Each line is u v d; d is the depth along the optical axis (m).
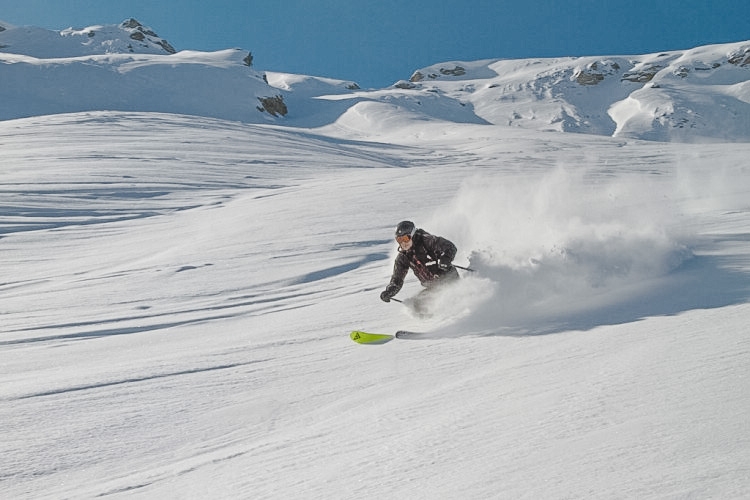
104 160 22.19
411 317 5.30
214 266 9.07
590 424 2.22
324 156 28.62
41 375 4.62
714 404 2.16
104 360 4.96
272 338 5.06
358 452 2.51
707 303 3.95
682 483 1.61
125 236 12.51
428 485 2.01
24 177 18.30
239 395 3.70
